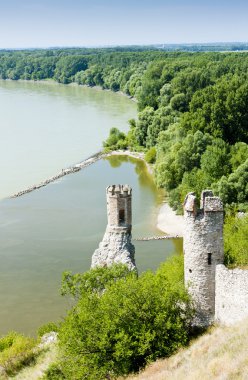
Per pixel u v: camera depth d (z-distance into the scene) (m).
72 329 40.09
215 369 33.19
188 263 43.84
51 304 68.44
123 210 54.41
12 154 152.00
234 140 114.75
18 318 65.50
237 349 34.94
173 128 128.25
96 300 42.47
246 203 83.81
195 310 43.44
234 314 40.72
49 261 82.12
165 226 93.62
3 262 82.31
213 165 92.12
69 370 39.91
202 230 42.19
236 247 55.31
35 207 108.25
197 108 121.94
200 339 40.19
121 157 150.88
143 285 42.19
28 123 198.62
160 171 108.44
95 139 170.75
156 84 189.62
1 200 112.75
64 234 93.00
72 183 125.62
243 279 39.66
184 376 34.34
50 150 156.75
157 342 39.69
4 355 53.19
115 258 54.12
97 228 95.50
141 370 38.75
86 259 82.38
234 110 114.06
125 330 39.66
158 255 82.06
